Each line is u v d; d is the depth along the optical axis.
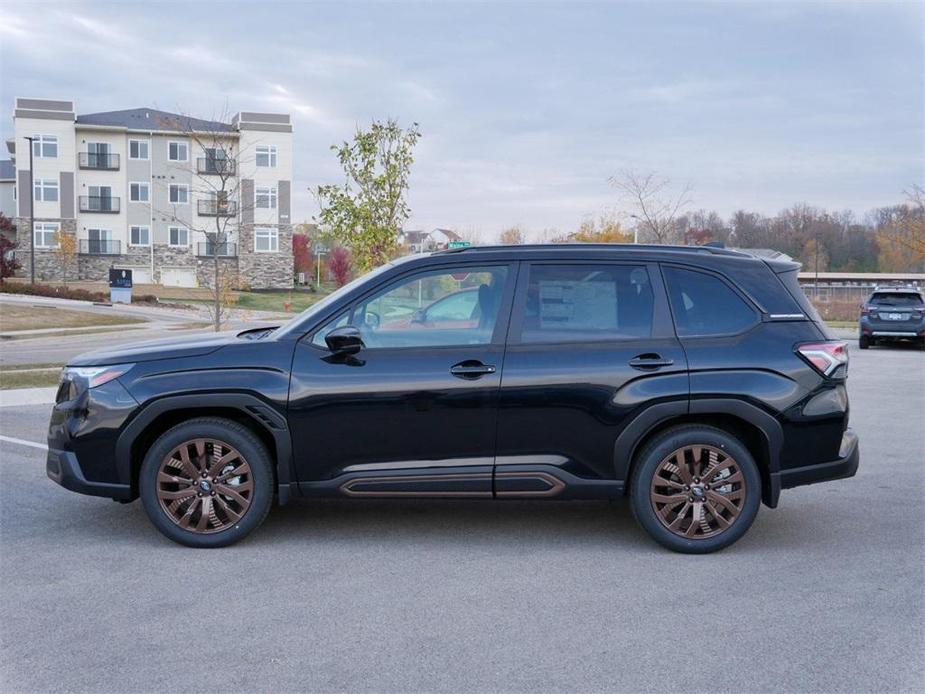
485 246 5.80
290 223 66.00
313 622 4.41
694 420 5.64
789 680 3.80
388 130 15.42
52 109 62.66
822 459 5.61
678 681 3.79
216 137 28.78
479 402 5.49
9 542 5.75
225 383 5.50
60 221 63.72
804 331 5.66
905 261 62.53
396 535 5.93
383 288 5.67
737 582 5.04
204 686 3.72
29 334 29.22
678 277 5.71
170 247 66.00
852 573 5.20
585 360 5.51
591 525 6.20
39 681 3.76
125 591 4.84
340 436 5.52
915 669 3.91
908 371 17.16
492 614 4.53
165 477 5.58
